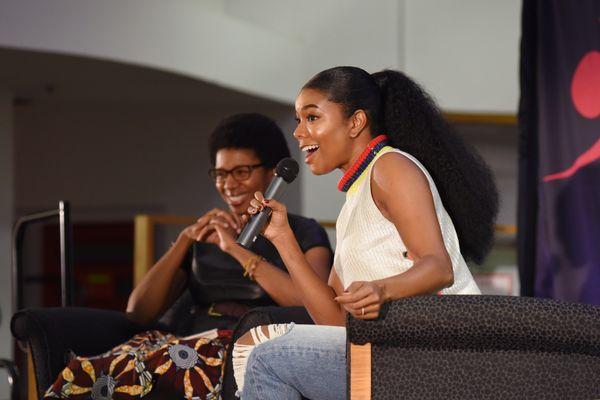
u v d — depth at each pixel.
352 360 3.06
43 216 5.59
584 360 3.06
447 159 3.79
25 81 10.52
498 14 11.88
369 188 3.58
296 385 3.53
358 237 3.60
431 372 3.06
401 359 3.06
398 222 3.44
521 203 6.17
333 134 3.73
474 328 3.00
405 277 3.16
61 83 10.66
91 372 4.30
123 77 10.21
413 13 11.75
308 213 11.04
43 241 13.29
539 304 3.01
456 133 3.91
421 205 3.41
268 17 10.97
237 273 5.07
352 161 3.76
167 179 12.48
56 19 8.95
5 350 10.40
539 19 6.06
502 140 12.88
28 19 8.82
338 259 3.80
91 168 12.67
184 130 12.43
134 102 12.10
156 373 4.27
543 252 5.95
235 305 5.04
